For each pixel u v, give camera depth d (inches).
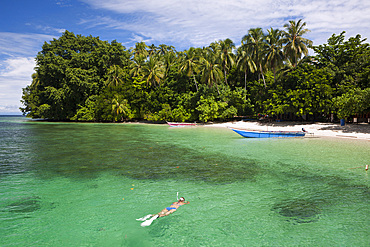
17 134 1318.9
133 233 246.7
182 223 268.8
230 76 2361.0
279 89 1691.7
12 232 247.4
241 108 2069.4
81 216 285.0
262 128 1595.7
